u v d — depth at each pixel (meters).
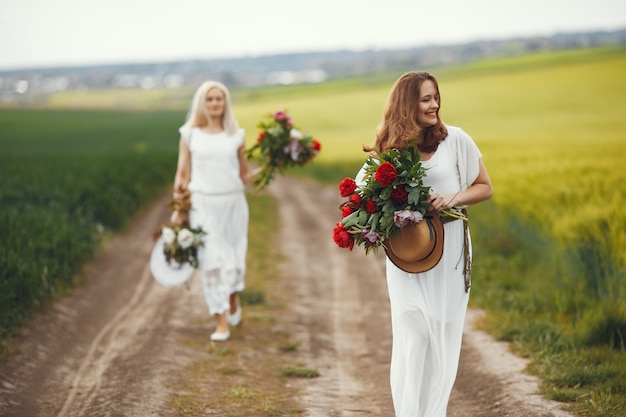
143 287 9.16
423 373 4.23
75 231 10.62
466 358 6.23
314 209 18.02
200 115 7.00
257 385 5.67
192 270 7.20
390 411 5.11
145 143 52.50
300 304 8.52
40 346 6.45
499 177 16.69
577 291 7.46
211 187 6.93
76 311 7.74
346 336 7.23
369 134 43.91
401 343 4.25
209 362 6.24
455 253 4.22
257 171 7.83
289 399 5.35
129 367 5.98
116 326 7.39
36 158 25.91
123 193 15.06
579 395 5.01
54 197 13.03
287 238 13.33
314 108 64.62
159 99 149.50
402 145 4.02
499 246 10.12
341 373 6.09
